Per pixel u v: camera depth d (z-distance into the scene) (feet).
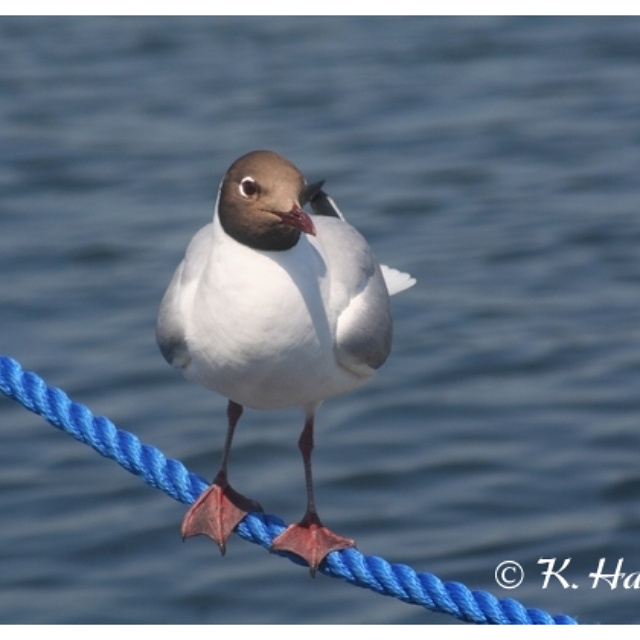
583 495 42.70
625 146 71.31
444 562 39.68
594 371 50.21
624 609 37.42
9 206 66.39
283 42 88.74
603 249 60.13
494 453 45.21
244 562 40.78
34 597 39.37
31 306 56.44
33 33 90.38
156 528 42.19
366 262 25.49
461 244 61.00
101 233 63.05
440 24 90.99
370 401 48.80
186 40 89.25
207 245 24.90
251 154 23.73
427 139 72.79
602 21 89.76
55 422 26.35
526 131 73.51
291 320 23.45
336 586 39.65
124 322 55.01
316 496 43.19
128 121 76.38
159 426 47.60
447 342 52.54
